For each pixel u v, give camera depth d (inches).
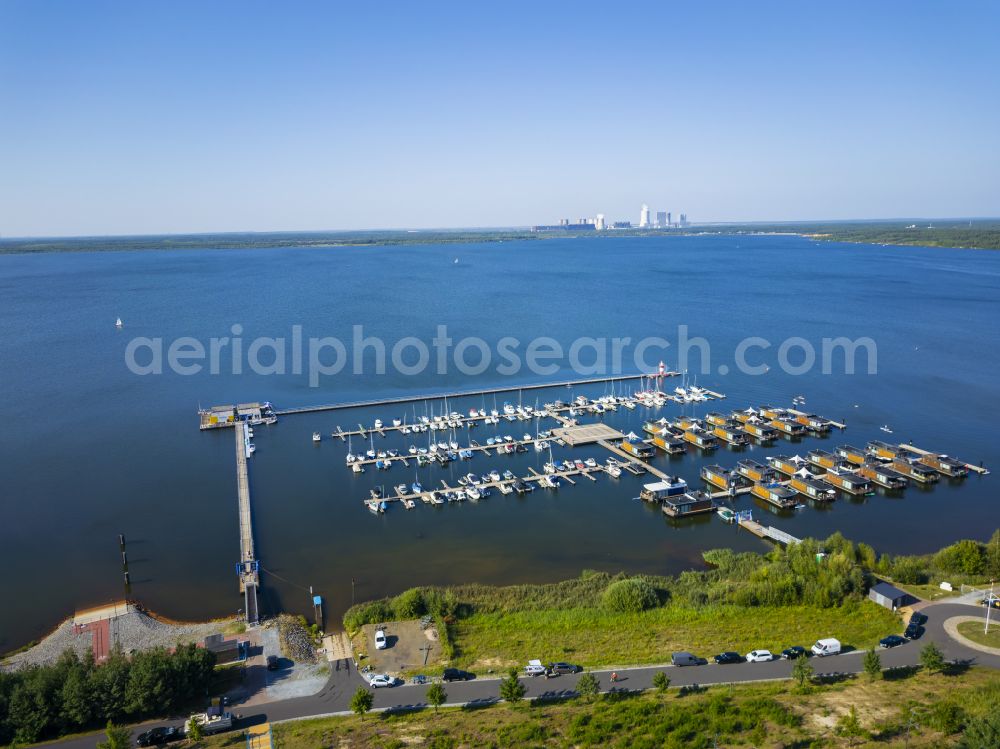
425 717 2810.0
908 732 2415.1
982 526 5187.0
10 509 5536.4
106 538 5068.9
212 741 2709.2
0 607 4183.1
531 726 2628.0
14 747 2682.1
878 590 3791.8
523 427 7568.9
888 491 5841.5
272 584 4424.2
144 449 6894.7
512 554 4810.5
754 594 3838.6
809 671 2874.0
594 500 5708.7
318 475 6245.1
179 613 4094.5
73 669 2970.0
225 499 5738.2
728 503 5615.2
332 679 3201.3
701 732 2541.8
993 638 3339.1
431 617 3737.7
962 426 7347.4
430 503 5639.8
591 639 3499.0
